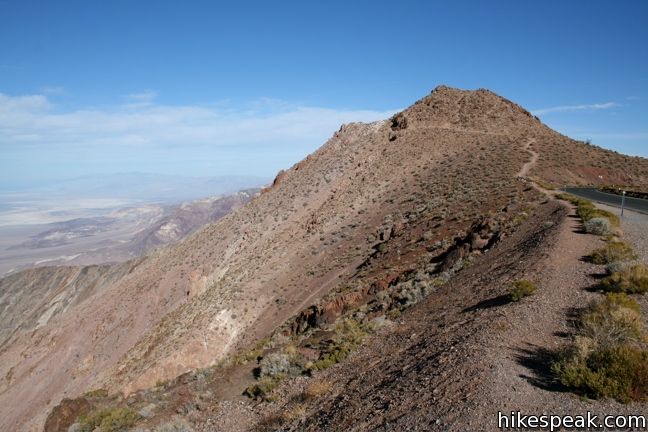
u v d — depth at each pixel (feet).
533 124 257.96
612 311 37.14
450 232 108.06
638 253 57.36
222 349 129.70
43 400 179.32
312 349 66.18
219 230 263.49
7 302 437.99
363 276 109.09
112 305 230.89
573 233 68.49
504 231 86.07
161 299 213.46
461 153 207.31
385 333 59.77
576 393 28.48
